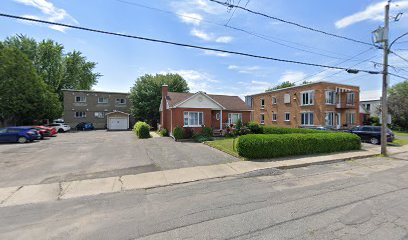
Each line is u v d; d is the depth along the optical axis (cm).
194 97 2206
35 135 1969
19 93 2838
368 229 420
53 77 4409
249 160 1088
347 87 2886
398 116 3462
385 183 738
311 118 2781
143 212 512
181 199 597
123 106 4200
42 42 4300
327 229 421
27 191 664
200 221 461
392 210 510
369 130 1888
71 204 566
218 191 661
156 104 3553
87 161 1068
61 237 402
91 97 4006
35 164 1010
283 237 393
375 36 1357
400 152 1439
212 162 1045
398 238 388
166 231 421
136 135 2512
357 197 599
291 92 3081
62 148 1503
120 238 397
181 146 1560
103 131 3441
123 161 1066
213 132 2186
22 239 396
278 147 1169
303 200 578
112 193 651
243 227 432
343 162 1120
